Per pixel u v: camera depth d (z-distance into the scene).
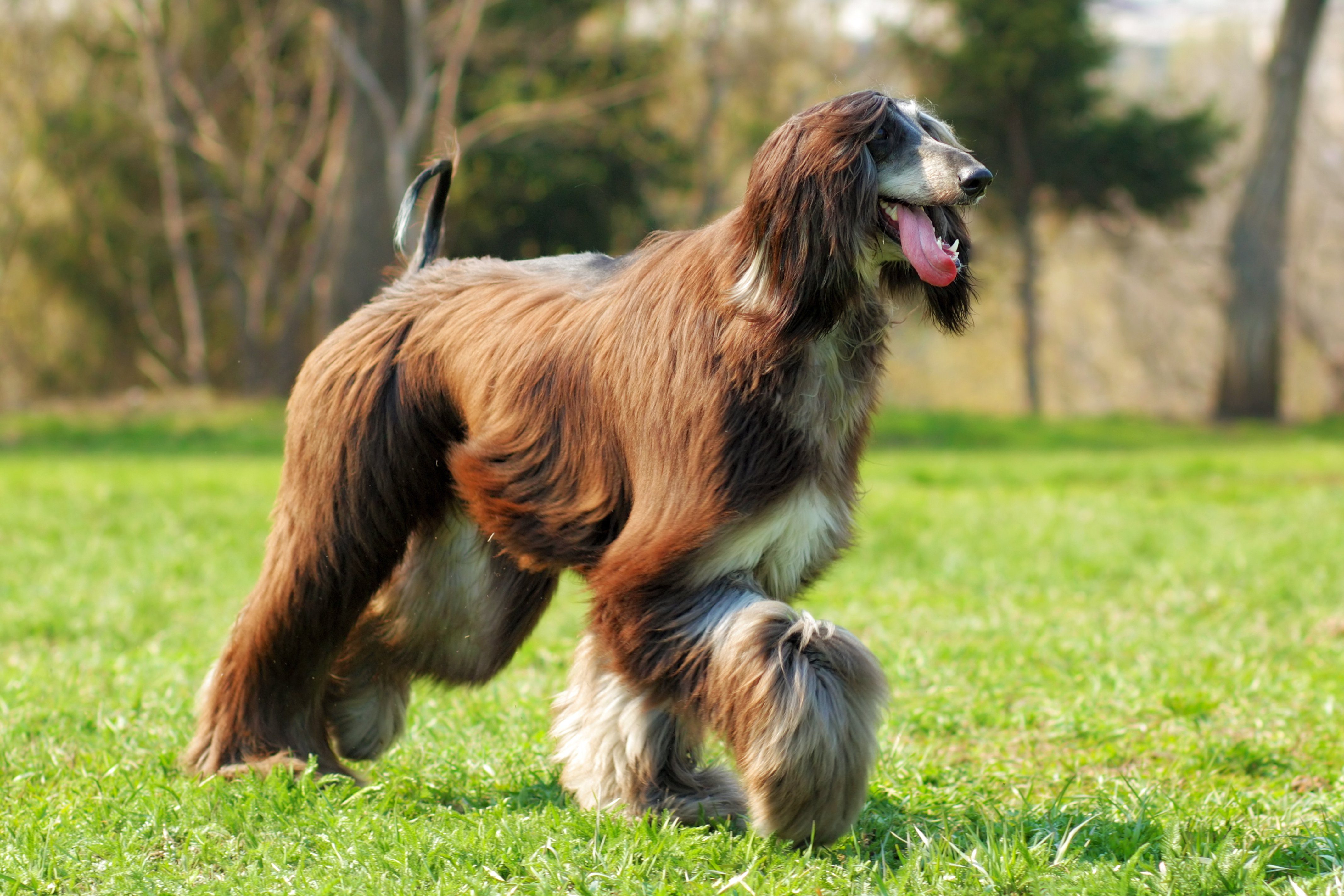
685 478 4.52
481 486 5.13
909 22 40.06
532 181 36.19
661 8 38.91
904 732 6.45
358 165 29.47
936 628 8.94
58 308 39.78
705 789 5.14
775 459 4.48
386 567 5.50
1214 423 34.56
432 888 4.27
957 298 4.75
